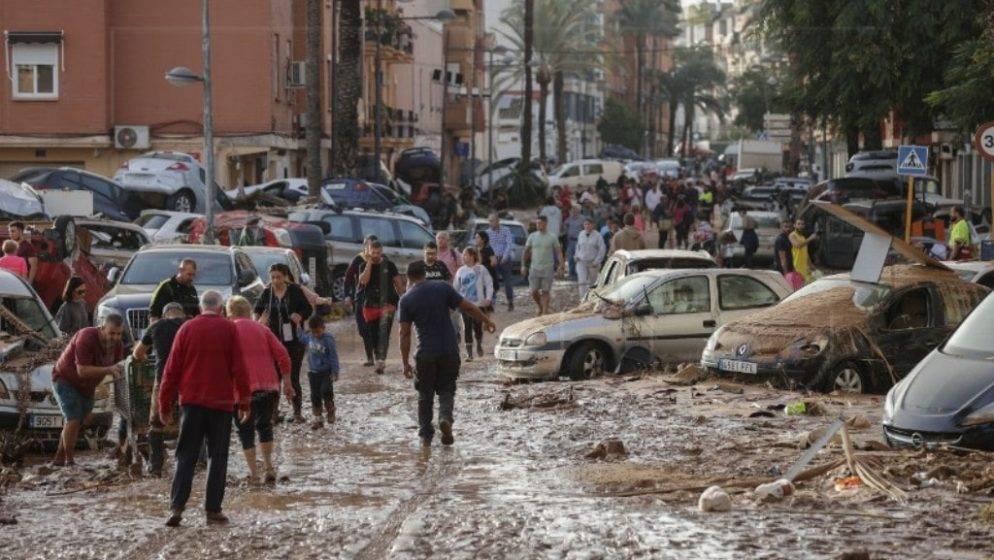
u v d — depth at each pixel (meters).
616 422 23.62
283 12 80.31
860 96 59.94
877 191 58.75
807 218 54.84
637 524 15.04
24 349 24.39
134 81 76.12
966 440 19.36
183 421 16.45
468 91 105.62
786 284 31.66
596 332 30.48
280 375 20.81
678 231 71.56
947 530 14.52
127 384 20.55
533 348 30.39
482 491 17.77
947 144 63.47
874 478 17.06
